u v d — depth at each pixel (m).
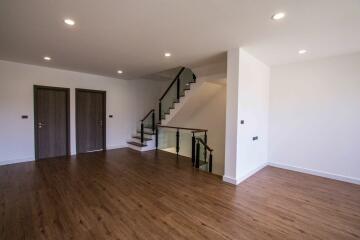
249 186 3.27
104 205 2.57
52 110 5.02
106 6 2.00
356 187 3.26
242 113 3.40
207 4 1.94
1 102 4.23
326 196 2.91
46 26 2.47
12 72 4.33
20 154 4.55
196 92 5.16
